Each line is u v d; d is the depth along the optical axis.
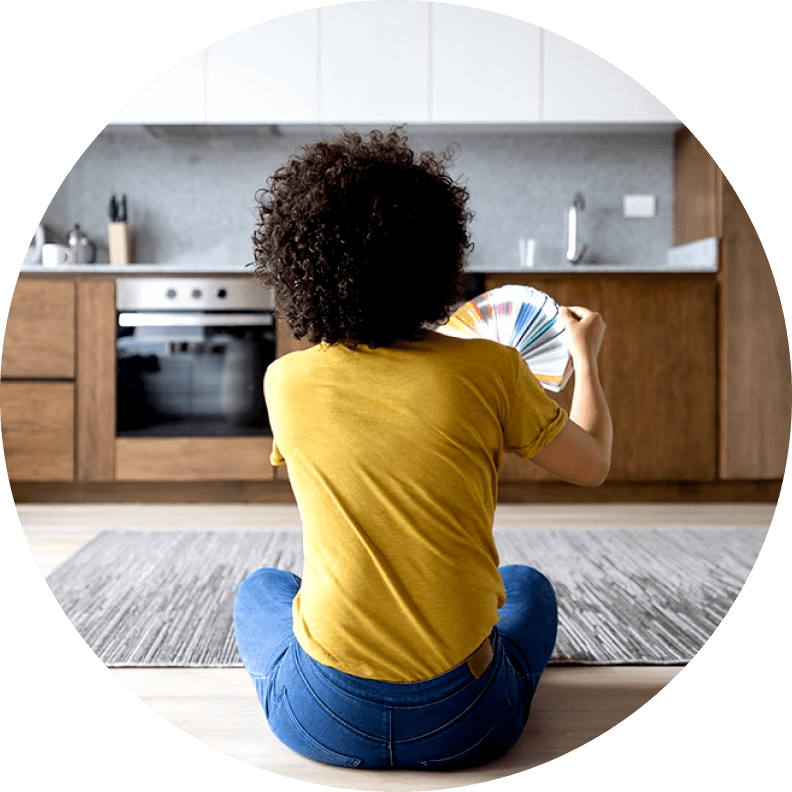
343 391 1.20
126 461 3.80
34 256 4.42
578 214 4.54
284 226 1.17
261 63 4.09
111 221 4.39
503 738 1.35
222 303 3.79
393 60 4.10
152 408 3.81
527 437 1.24
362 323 1.15
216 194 4.55
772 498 3.96
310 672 1.27
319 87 4.10
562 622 2.17
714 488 3.94
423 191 1.16
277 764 1.44
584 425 1.38
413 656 1.22
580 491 3.90
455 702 1.24
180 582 2.53
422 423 1.17
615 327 3.83
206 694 1.76
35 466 3.79
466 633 1.22
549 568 2.69
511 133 4.55
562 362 1.45
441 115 4.12
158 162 4.54
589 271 3.81
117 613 2.24
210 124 4.14
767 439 3.86
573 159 4.59
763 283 3.84
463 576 1.21
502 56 4.12
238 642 1.53
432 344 1.22
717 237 3.84
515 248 4.61
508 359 1.23
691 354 3.85
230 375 3.81
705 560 2.80
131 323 3.79
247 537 3.15
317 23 4.08
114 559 2.80
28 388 3.77
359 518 1.19
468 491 1.20
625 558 2.82
